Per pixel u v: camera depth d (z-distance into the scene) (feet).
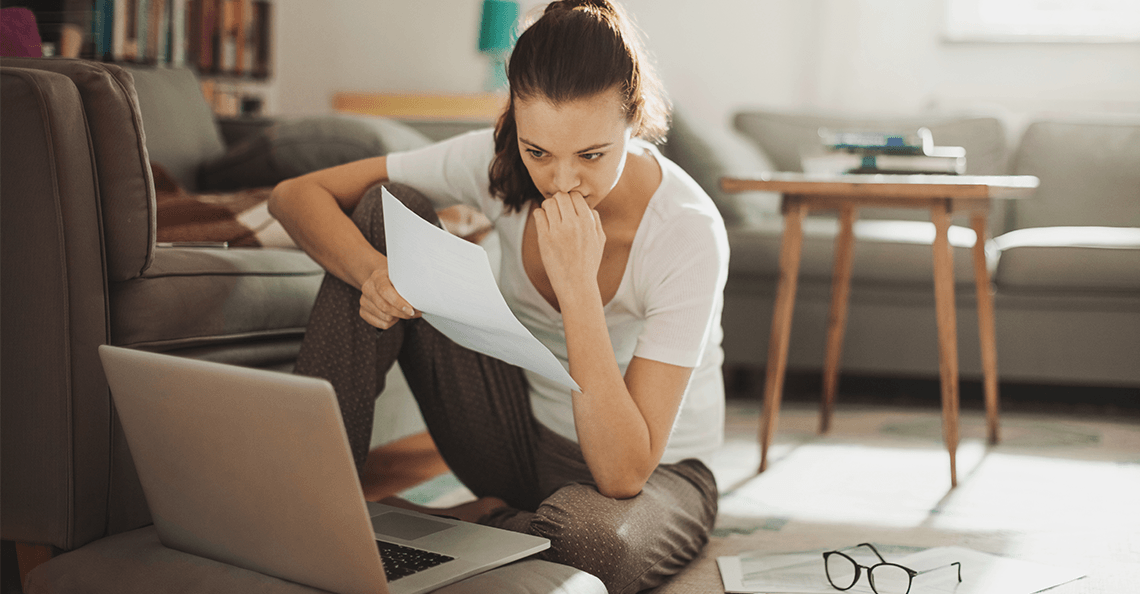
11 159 3.59
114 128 3.77
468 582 3.11
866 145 7.23
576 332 3.57
